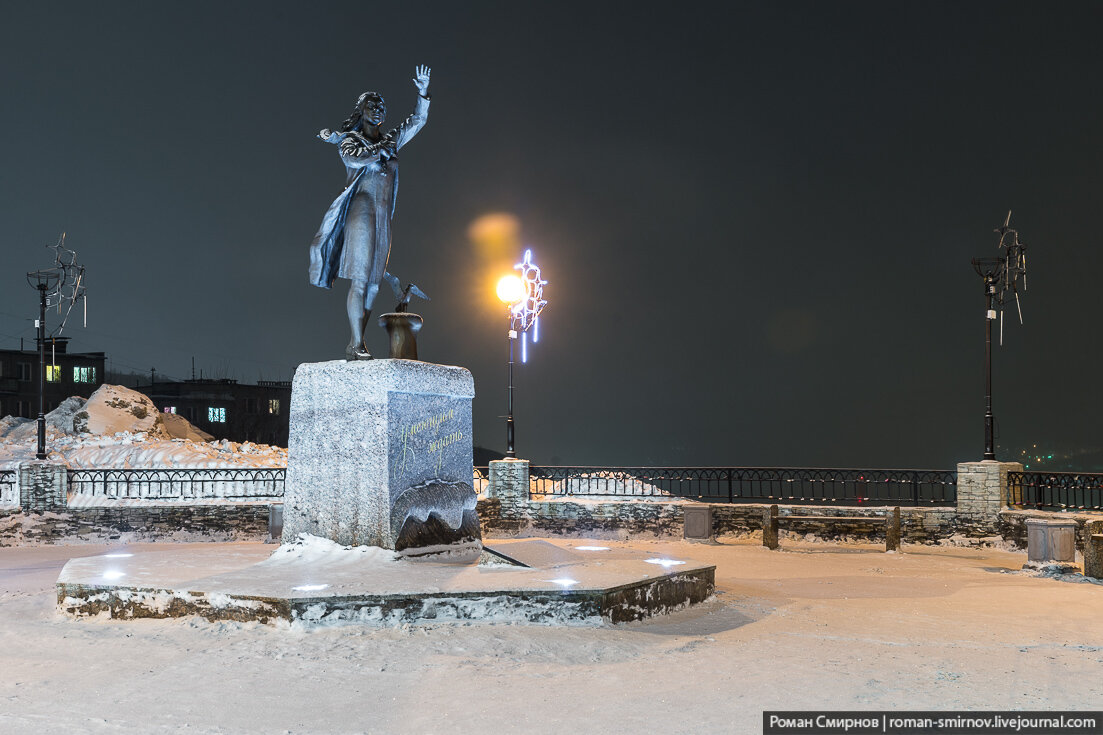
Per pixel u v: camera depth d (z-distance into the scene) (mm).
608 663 7809
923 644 8609
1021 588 12281
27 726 6238
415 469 11305
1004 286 18406
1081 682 7238
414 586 9141
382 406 11016
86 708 6648
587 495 21219
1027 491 17766
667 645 8469
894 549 17047
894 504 18812
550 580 9523
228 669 7582
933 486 18609
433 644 8203
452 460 11867
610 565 10867
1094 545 13266
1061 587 12523
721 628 9320
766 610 10367
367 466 11047
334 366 11414
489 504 20344
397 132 12445
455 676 7328
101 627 9125
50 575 14008
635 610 9500
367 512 11016
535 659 7883
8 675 7531
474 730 6125
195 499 20641
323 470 11344
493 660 7809
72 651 8281
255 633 8633
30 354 55188
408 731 6129
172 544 19062
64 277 20922
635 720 6281
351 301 11852
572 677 7355
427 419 11539
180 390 61844
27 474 19344
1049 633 9133
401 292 12555
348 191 12055
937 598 11414
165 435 33250
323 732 6129
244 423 63062
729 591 11680
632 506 19859
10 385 54312
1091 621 9805
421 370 11438
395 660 7770
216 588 9141
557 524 20344
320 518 11297
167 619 9195
